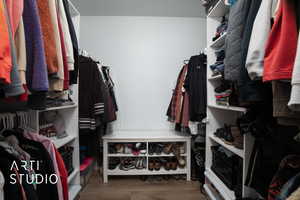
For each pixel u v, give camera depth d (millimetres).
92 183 2045
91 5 2240
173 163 2145
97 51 2490
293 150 1073
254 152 1121
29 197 769
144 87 2523
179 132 2361
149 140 2084
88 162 2047
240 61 917
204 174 1910
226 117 1871
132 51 2510
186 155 2139
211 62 1807
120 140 2072
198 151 2102
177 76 2535
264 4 773
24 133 1098
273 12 763
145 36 2516
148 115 2529
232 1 1178
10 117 1133
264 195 1038
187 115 2008
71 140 1751
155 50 2523
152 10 2363
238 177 1366
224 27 1551
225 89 1537
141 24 2510
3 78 589
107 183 2047
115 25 2494
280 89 707
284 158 973
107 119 2000
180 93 2111
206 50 1927
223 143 1558
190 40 2537
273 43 696
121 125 2514
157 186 1989
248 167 1153
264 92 830
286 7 659
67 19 1238
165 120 2535
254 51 768
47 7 947
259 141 1094
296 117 711
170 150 2170
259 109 1092
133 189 1922
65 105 1596
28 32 805
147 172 2096
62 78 1021
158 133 2312
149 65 2521
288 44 643
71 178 1674
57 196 1003
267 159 1060
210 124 1861
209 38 1804
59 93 1289
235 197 1333
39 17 897
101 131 2234
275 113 717
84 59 1886
